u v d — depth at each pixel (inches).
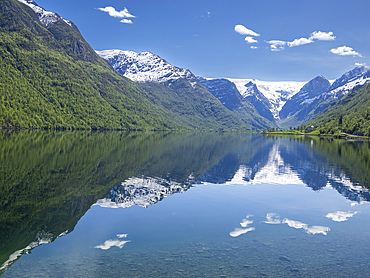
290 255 890.1
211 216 1250.0
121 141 5462.6
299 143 6550.2
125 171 2242.9
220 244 959.0
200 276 751.7
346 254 904.9
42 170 2112.5
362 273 793.6
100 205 1369.3
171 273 764.6
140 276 743.7
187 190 1729.8
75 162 2524.6
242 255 882.1
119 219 1182.9
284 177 2234.3
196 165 2701.8
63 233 1027.3
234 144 5738.2
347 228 1138.0
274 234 1059.9
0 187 1610.5
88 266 789.9
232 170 2501.2
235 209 1364.4
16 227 1071.6
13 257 838.5
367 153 4180.6
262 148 4874.5
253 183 1988.2
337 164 2967.5
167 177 2089.1
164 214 1262.3
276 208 1400.1
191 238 1003.9
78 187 1688.0
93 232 1040.2
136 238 993.5
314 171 2527.1
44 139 4948.3
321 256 888.3
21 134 6077.8
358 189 1849.2
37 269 769.6
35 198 1444.4
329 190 1812.3
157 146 4611.2
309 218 1256.8
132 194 1584.6
